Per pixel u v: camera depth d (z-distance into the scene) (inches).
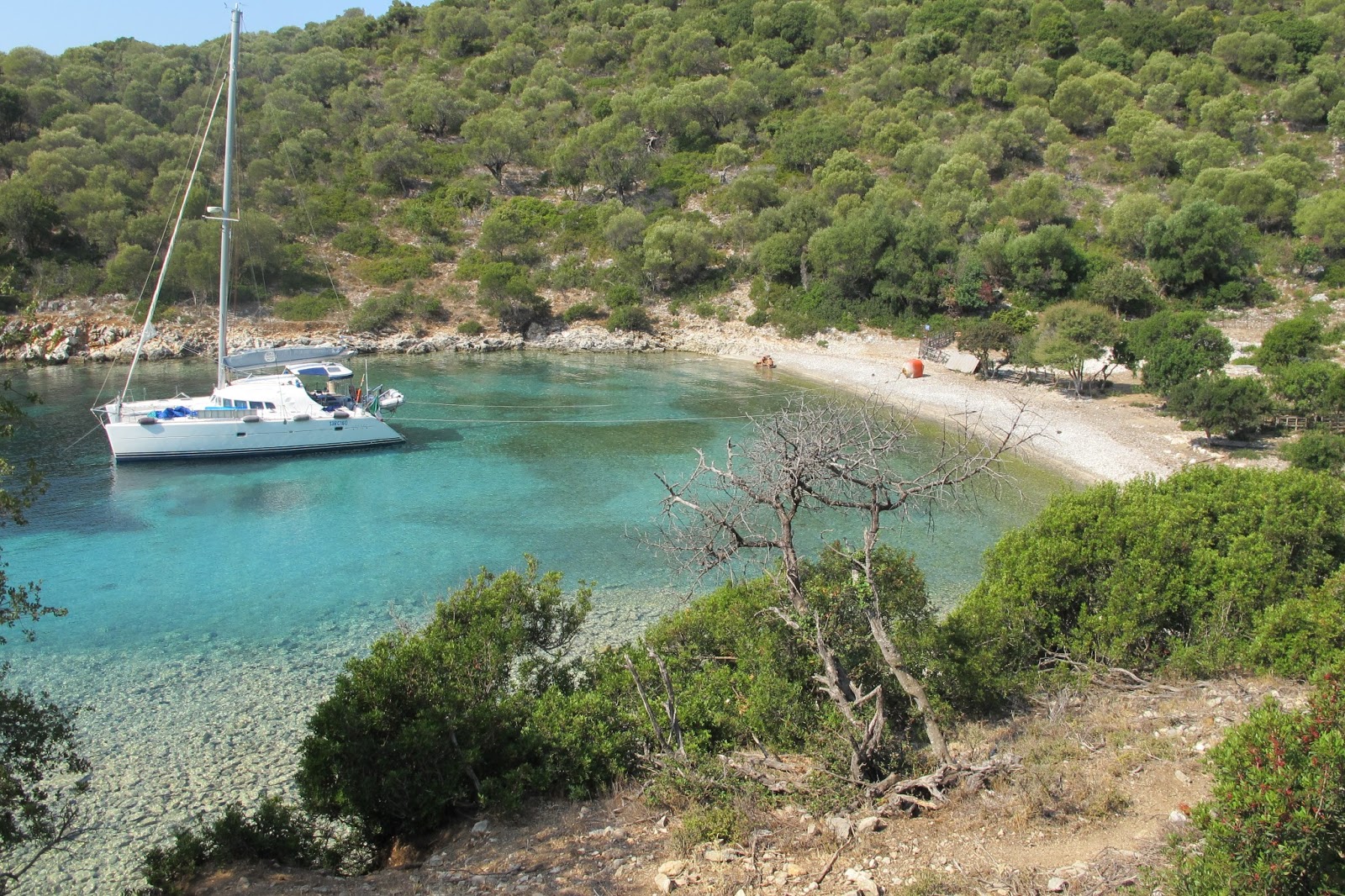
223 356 1507.1
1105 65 3671.3
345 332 2507.4
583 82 4072.3
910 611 551.2
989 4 4143.7
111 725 658.2
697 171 3383.4
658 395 1974.7
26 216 2434.8
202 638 815.1
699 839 384.5
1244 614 604.1
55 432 1595.7
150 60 3715.6
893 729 490.6
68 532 1107.3
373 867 412.2
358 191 3142.2
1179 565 639.1
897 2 4441.4
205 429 1439.5
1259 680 542.9
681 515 1154.0
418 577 975.6
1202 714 491.8
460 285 2790.4
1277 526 649.0
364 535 1110.4
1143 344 1774.1
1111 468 1375.5
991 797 398.3
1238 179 2615.7
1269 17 3838.6
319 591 933.2
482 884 364.8
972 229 2733.8
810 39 4220.0
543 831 415.8
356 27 4571.9
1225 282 2406.5
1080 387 1854.1
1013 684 562.3
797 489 447.2
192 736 644.1
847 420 472.1
